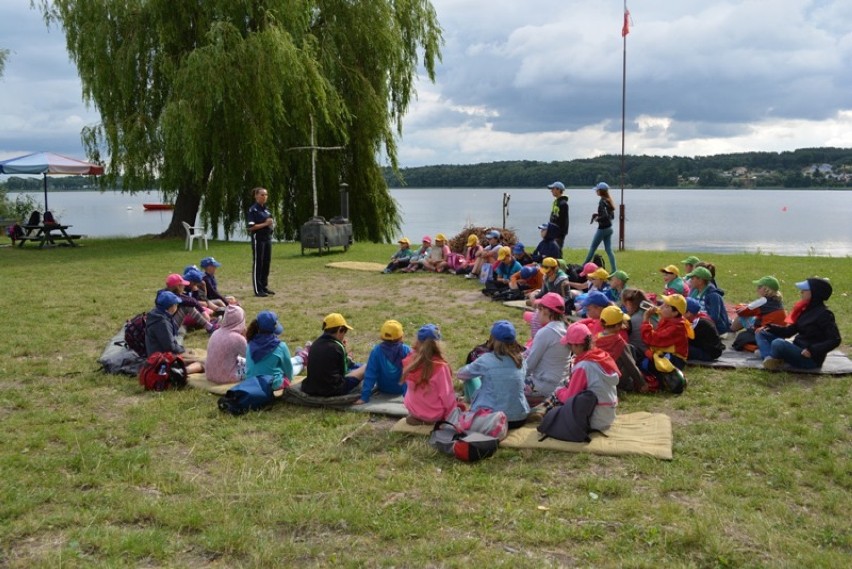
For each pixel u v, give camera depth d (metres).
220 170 22.67
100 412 6.86
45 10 22.89
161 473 5.36
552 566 4.04
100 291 13.94
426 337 6.29
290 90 22.39
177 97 21.48
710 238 43.88
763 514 4.69
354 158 25.12
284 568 4.08
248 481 5.19
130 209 86.44
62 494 5.02
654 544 4.28
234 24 22.09
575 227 54.78
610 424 6.09
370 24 24.17
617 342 7.26
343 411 6.79
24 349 9.25
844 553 4.22
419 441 6.00
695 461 5.56
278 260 19.06
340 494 4.99
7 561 4.14
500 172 174.38
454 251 16.94
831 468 5.35
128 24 22.64
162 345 8.05
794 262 18.02
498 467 5.50
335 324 7.11
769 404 6.86
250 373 7.21
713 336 8.24
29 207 34.06
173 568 4.07
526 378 6.86
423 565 4.09
